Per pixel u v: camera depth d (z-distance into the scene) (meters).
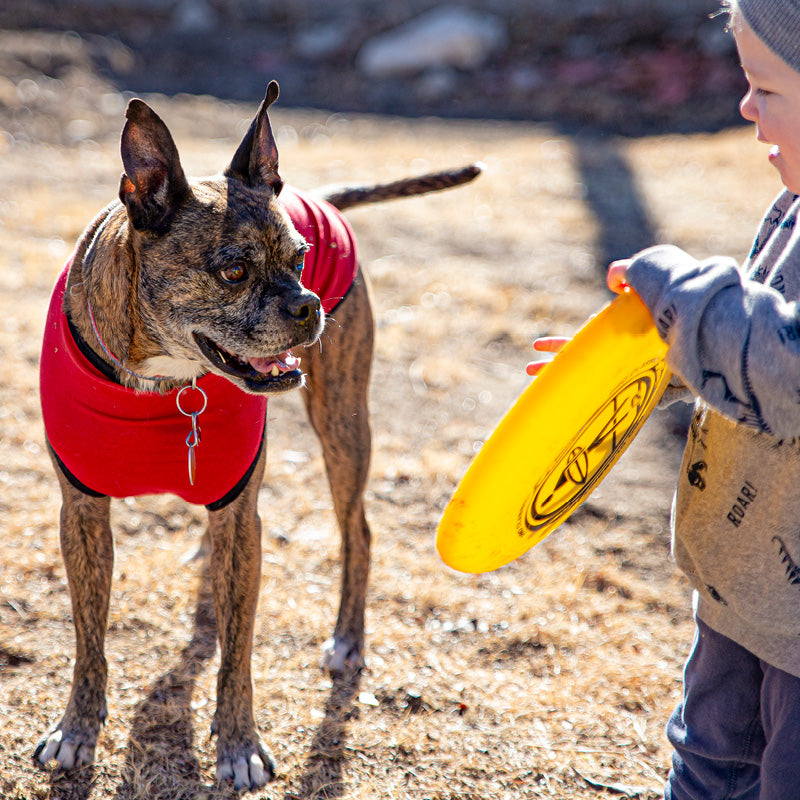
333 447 3.31
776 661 1.90
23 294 5.76
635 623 3.51
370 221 7.71
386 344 5.68
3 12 14.51
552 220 7.98
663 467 4.66
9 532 3.69
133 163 2.34
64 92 11.56
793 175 1.82
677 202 8.59
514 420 1.84
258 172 2.60
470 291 6.39
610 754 2.85
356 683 3.11
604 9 14.77
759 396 1.65
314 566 3.73
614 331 1.79
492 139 11.71
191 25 15.56
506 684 3.15
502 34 15.06
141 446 2.51
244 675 2.75
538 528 2.19
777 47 1.69
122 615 3.30
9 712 2.82
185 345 2.47
